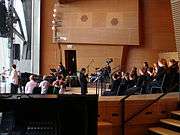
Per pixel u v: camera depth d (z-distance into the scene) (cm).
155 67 956
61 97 96
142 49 1461
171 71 807
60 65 1303
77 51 1536
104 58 1505
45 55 1568
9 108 94
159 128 627
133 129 636
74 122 96
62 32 1545
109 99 638
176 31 916
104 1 1508
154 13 1441
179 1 880
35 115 94
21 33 1555
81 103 96
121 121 626
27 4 1563
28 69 1559
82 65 1527
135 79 938
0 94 101
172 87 749
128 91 872
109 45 1502
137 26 1457
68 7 1545
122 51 1480
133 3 1463
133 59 1475
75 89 1145
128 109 633
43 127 94
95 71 1445
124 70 1481
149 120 649
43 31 1577
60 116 95
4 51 1535
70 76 1260
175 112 647
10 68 1530
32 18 1568
